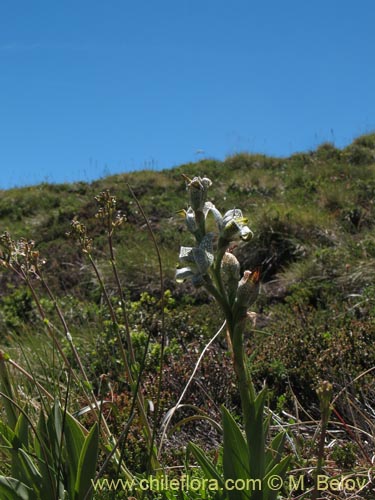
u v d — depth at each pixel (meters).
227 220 1.90
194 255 1.86
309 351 4.64
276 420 3.33
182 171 16.89
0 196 16.86
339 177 13.85
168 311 6.05
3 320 7.73
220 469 2.70
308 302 7.02
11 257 2.53
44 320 2.57
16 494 2.11
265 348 4.85
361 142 17.84
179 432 3.75
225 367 4.29
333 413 3.82
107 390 4.48
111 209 2.60
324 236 9.48
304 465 2.85
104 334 5.45
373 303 6.07
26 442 2.35
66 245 10.81
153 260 9.12
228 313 1.91
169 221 11.87
